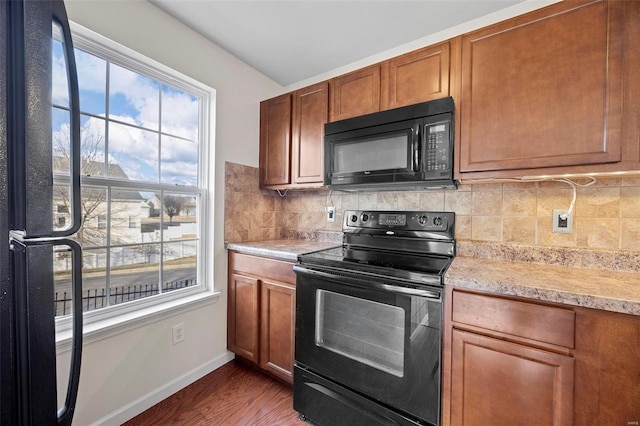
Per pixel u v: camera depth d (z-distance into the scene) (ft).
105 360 4.69
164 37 5.47
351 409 4.60
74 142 1.91
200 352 6.25
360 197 6.89
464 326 3.79
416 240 5.87
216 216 6.62
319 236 7.50
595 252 4.40
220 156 6.68
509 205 5.15
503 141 4.30
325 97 6.28
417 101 5.08
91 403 4.53
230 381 6.13
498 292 3.55
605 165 3.65
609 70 3.60
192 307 6.02
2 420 1.57
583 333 3.11
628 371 2.92
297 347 5.28
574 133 3.81
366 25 5.79
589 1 3.71
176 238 6.05
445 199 5.78
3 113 1.54
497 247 5.18
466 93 4.59
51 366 1.81
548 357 3.26
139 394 5.16
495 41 4.37
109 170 4.97
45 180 1.70
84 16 4.39
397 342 4.22
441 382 3.93
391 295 4.23
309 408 5.06
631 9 3.48
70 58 1.90
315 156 6.44
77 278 1.98
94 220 4.79
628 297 2.95
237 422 5.00
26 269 1.67
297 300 5.30
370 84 5.65
